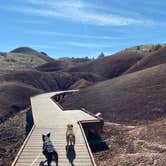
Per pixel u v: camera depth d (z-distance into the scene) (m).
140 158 20.58
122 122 38.72
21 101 88.06
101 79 136.00
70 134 21.50
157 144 23.45
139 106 41.91
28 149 20.73
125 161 20.70
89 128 30.22
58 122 31.94
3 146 36.59
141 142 24.78
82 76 139.12
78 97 57.44
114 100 47.47
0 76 125.81
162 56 89.00
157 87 46.94
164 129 27.09
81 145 21.98
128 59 141.88
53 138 24.28
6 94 89.00
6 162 27.58
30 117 50.31
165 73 51.97
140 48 174.50
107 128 32.56
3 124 53.34
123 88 52.25
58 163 17.92
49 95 67.94
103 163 21.84
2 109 75.75
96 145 26.95
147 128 29.02
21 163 17.81
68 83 133.62
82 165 17.61
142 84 50.62
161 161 19.44
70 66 177.25
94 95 54.53
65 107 54.53
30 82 124.56
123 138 27.67
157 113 38.16
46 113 39.00
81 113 38.84
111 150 25.03
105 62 151.25
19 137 40.38
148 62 94.50
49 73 139.88
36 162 17.97
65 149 20.95
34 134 25.83
